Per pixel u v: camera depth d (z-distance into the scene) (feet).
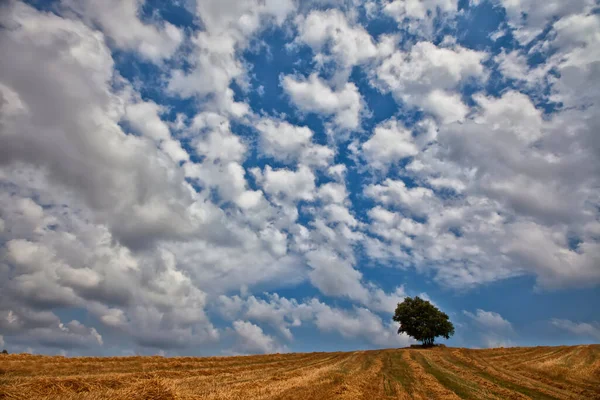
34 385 59.67
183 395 59.00
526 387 88.89
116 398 53.52
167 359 119.85
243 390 70.95
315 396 68.44
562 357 155.12
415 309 270.46
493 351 192.54
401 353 189.98
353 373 110.52
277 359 158.10
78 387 63.00
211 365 120.67
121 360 107.55
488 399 74.43
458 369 124.26
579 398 76.74
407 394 78.95
